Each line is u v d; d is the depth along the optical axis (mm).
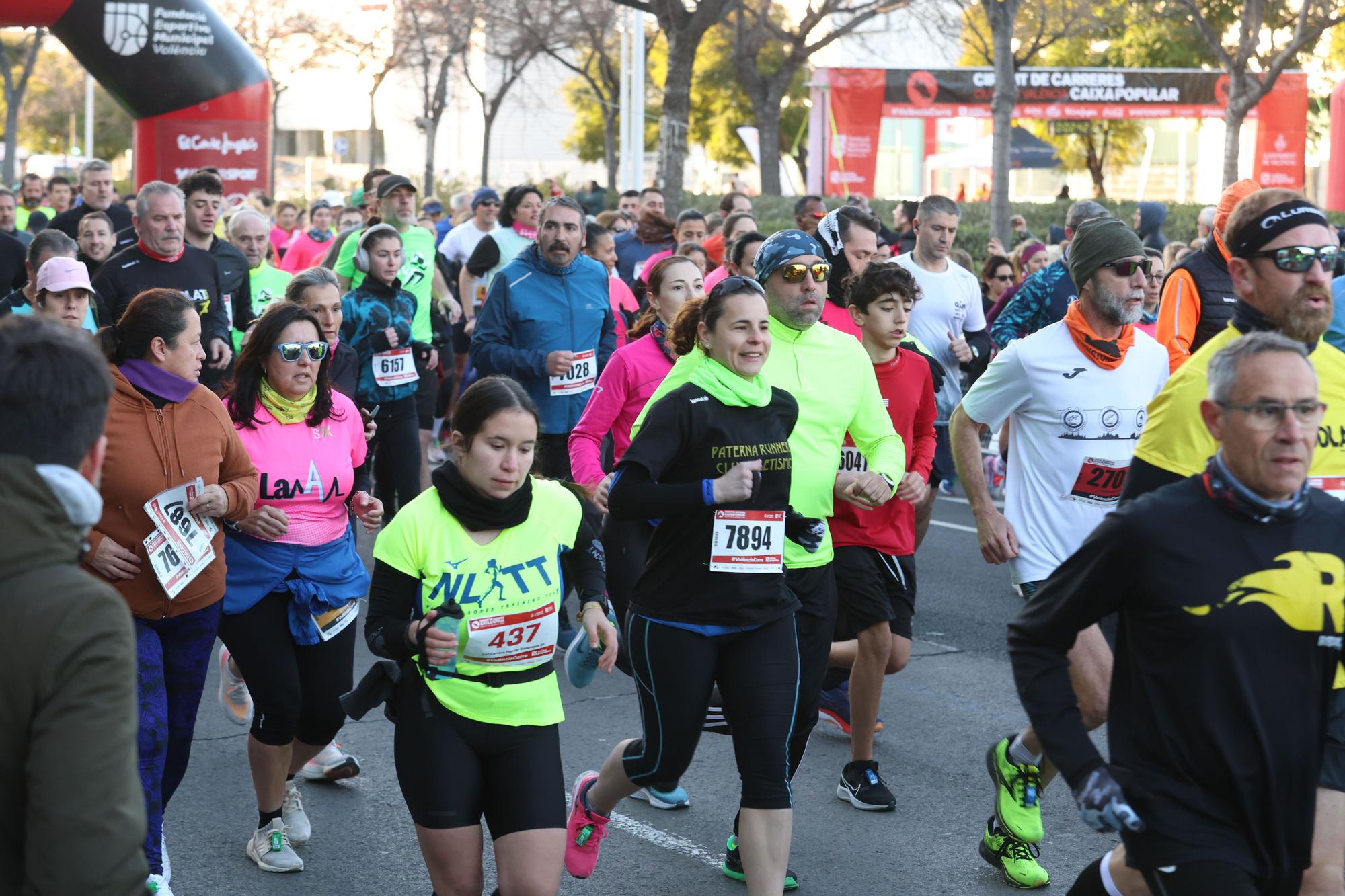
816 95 39938
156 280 9516
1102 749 7496
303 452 5844
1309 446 3455
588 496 5168
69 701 2572
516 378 9289
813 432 5586
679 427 5047
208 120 25812
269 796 5883
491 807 4512
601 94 55250
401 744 4523
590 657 5188
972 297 10109
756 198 33938
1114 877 3814
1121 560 3553
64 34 25000
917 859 6055
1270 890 3520
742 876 5859
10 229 14516
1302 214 4547
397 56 49281
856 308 6805
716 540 5008
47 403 2664
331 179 56031
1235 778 3445
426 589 4504
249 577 5730
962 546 12727
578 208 9297
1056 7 33406
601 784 5391
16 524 2621
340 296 8758
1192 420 4504
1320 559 3469
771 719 5031
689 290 7234
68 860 2531
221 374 9953
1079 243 5707
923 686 8586
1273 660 3461
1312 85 47094
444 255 16812
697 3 28484
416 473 10227
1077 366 5707
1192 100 41281
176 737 5535
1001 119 23125
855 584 6438
